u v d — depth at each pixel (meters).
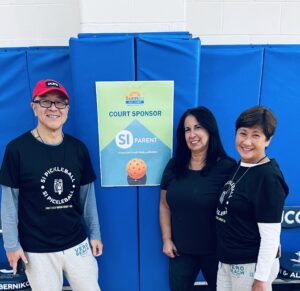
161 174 1.89
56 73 1.94
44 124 1.53
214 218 1.60
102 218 1.94
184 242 1.67
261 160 1.36
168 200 1.66
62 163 1.55
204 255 1.67
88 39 1.71
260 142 1.33
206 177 1.59
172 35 1.81
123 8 2.01
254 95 2.02
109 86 1.76
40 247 1.57
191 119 1.61
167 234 1.79
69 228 1.61
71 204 1.61
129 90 1.77
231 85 2.01
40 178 1.50
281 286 2.35
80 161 1.63
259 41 2.40
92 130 1.82
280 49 1.97
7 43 2.38
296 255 2.17
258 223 1.32
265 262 1.31
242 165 1.42
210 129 1.60
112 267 2.01
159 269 2.02
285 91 2.02
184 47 1.73
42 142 1.54
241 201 1.35
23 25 2.36
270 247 1.30
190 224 1.63
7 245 1.52
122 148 1.85
